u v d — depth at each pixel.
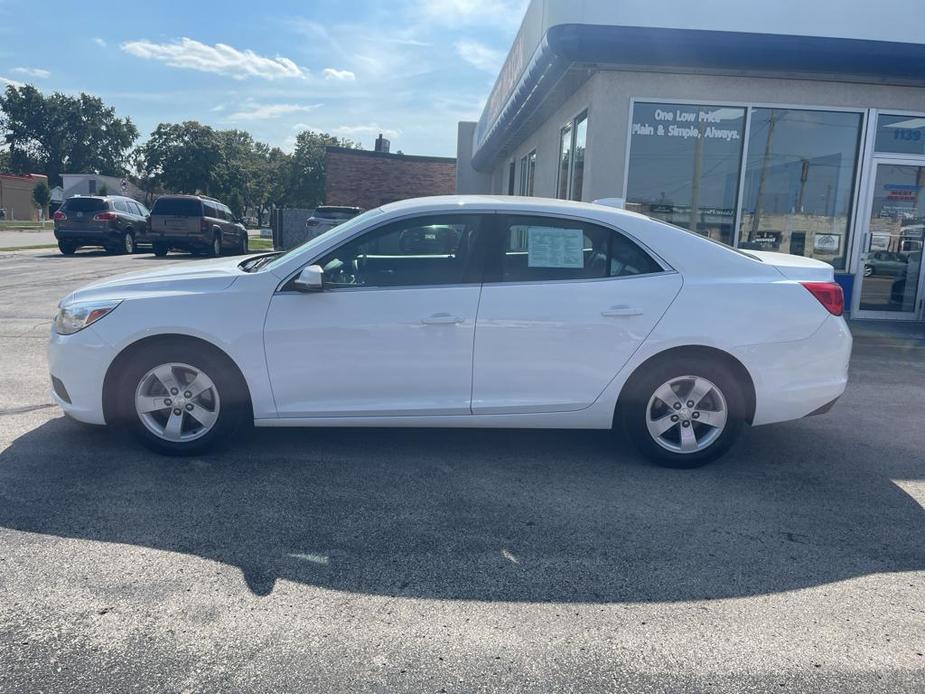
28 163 95.31
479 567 3.41
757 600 3.18
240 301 4.48
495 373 4.54
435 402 4.56
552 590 3.23
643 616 3.04
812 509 4.14
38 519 3.76
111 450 4.76
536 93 11.48
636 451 5.05
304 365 4.50
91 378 4.51
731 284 4.59
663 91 9.95
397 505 4.06
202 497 4.08
